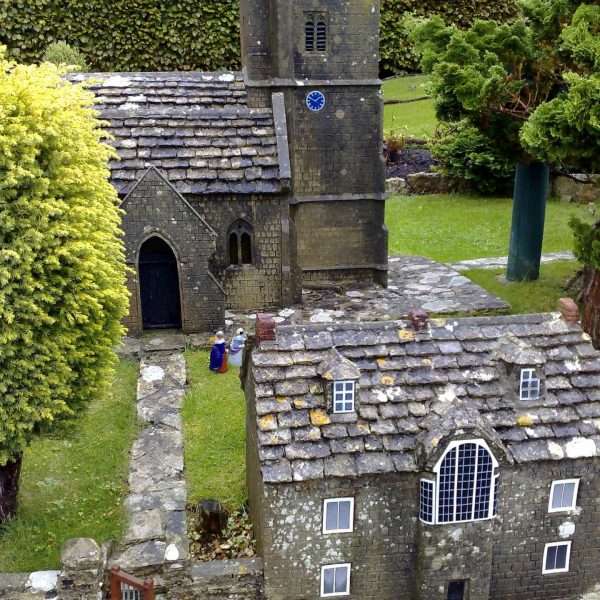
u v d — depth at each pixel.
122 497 13.70
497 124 19.73
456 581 11.56
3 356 11.36
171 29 31.16
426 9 36.19
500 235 27.56
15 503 13.05
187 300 19.52
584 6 15.53
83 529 12.79
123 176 19.50
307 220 22.31
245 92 21.53
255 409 11.52
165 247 19.48
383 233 22.45
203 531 12.83
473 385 11.59
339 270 22.81
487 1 36.09
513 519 11.54
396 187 32.91
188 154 20.09
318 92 21.27
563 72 16.67
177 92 21.38
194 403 16.67
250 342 12.12
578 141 14.97
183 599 11.60
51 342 11.73
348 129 21.69
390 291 22.20
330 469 10.71
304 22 20.70
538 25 18.95
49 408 11.76
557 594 12.19
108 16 30.69
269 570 11.28
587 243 17.23
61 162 11.87
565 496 11.59
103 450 15.02
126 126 20.44
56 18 30.44
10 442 11.88
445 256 25.88
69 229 11.60
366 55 21.17
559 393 11.67
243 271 20.77
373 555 11.42
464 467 10.84
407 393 11.45
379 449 10.95
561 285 22.31
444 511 11.00
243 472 14.48
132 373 17.94
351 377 11.02
